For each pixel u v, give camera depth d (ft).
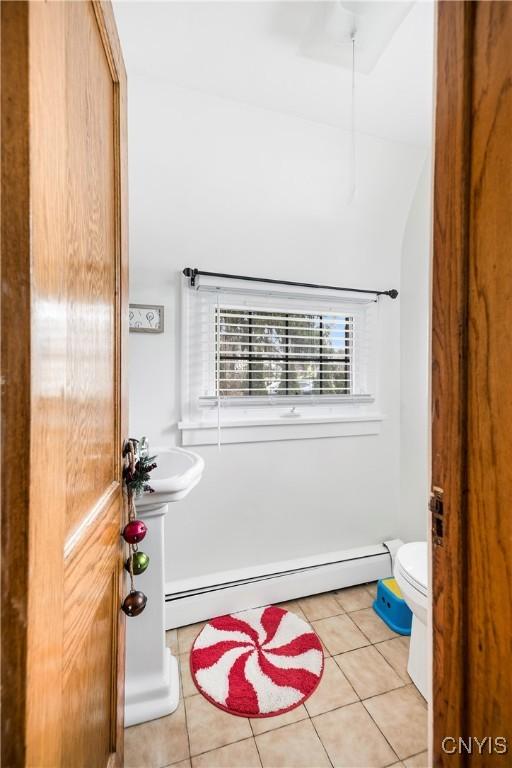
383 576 6.25
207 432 5.51
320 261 6.17
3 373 0.99
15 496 1.00
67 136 1.48
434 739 1.89
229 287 5.57
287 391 6.22
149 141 4.73
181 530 5.42
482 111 1.58
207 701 3.91
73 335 1.56
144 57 4.12
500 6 1.50
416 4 3.45
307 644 4.72
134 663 3.79
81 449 1.66
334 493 6.38
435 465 1.87
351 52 4.00
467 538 1.69
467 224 1.66
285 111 4.97
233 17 3.61
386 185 6.06
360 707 3.86
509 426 1.49
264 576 5.57
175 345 5.37
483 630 1.62
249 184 5.35
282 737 3.54
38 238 1.09
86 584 1.69
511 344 1.47
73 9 1.56
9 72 1.01
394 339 6.80
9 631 0.98
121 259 2.47
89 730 1.80
